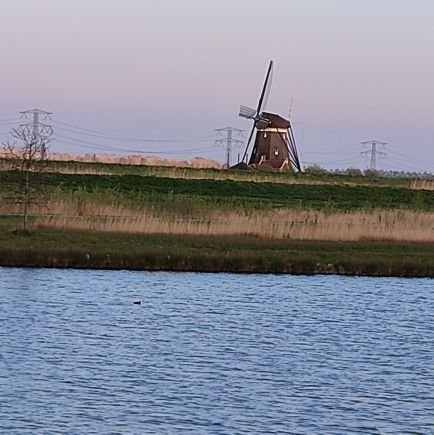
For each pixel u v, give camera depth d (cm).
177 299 8200
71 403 4981
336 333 7088
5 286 8412
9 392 5125
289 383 5572
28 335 6550
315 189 17150
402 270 10175
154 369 5766
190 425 4716
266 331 7056
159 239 10569
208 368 5856
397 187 18112
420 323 7594
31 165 11488
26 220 10875
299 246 10762
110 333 6744
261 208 12788
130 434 4541
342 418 4931
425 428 4819
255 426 4747
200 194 15900
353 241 11256
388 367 6066
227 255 9906
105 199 12219
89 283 8738
